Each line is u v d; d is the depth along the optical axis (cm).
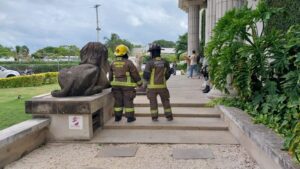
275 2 744
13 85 2069
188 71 2023
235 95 805
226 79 768
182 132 686
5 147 488
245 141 559
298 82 535
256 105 644
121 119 766
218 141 617
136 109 837
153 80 734
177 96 981
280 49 638
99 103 677
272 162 399
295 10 673
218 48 745
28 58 6450
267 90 636
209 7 1120
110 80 752
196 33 2181
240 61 699
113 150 576
